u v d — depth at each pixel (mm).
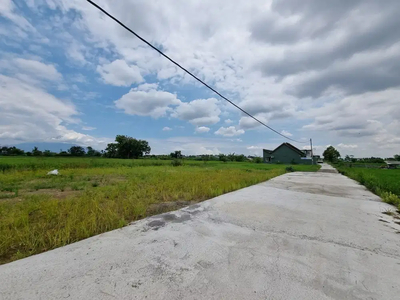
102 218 3115
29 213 3459
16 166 11992
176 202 4469
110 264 1834
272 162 38031
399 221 3295
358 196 5500
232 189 6340
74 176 9383
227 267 1810
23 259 1926
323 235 2621
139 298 1384
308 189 6664
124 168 15031
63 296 1391
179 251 2113
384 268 1849
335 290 1508
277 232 2699
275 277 1664
